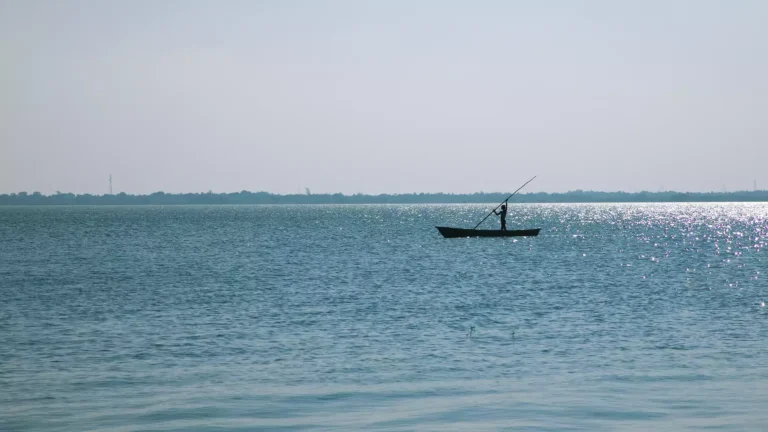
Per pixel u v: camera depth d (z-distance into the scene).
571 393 19.20
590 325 30.86
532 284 46.75
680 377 21.14
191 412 17.77
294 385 20.72
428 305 37.22
